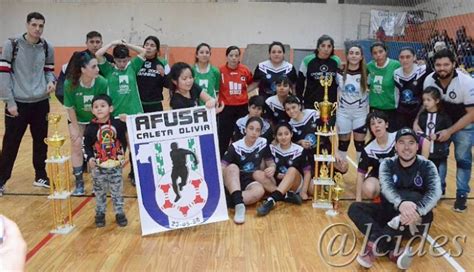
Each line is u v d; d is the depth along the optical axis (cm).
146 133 326
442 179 394
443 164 391
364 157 359
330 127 386
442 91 367
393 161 296
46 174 435
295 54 1466
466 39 873
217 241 307
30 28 389
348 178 479
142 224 318
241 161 386
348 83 427
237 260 276
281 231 325
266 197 403
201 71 452
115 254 284
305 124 412
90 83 373
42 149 426
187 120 336
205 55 446
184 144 334
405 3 1362
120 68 399
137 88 420
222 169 384
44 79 412
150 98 448
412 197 283
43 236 312
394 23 1268
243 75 470
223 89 468
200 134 338
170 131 331
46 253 284
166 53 1462
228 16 1460
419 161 289
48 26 1461
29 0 1446
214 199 339
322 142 414
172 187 329
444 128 368
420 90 405
